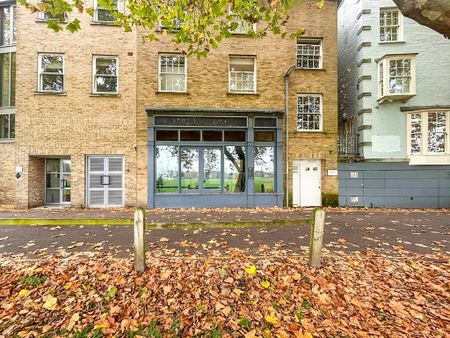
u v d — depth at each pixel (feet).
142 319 10.28
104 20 37.99
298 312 10.84
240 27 38.99
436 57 39.40
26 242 18.95
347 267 14.28
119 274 12.97
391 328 10.03
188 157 38.27
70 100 36.96
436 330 9.91
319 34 40.40
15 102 37.11
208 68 38.58
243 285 12.40
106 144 37.27
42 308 10.81
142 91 37.63
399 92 39.27
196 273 13.20
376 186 39.42
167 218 28.55
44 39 36.88
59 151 36.76
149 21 15.78
